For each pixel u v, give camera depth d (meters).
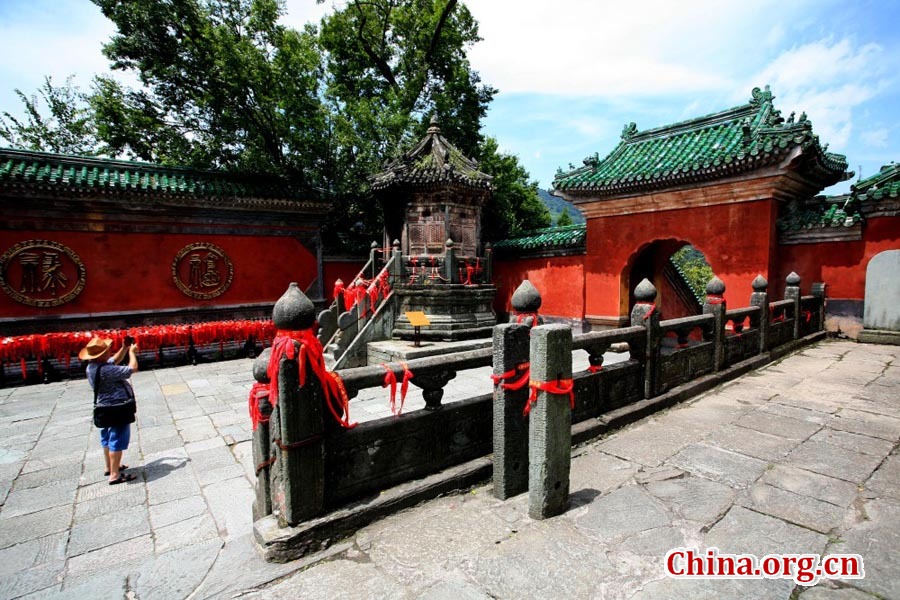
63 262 10.94
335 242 18.75
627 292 12.57
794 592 2.63
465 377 9.32
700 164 9.86
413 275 11.49
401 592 2.70
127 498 4.53
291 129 15.20
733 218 10.19
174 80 14.00
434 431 3.92
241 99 14.01
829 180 10.88
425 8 17.98
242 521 4.07
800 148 8.54
